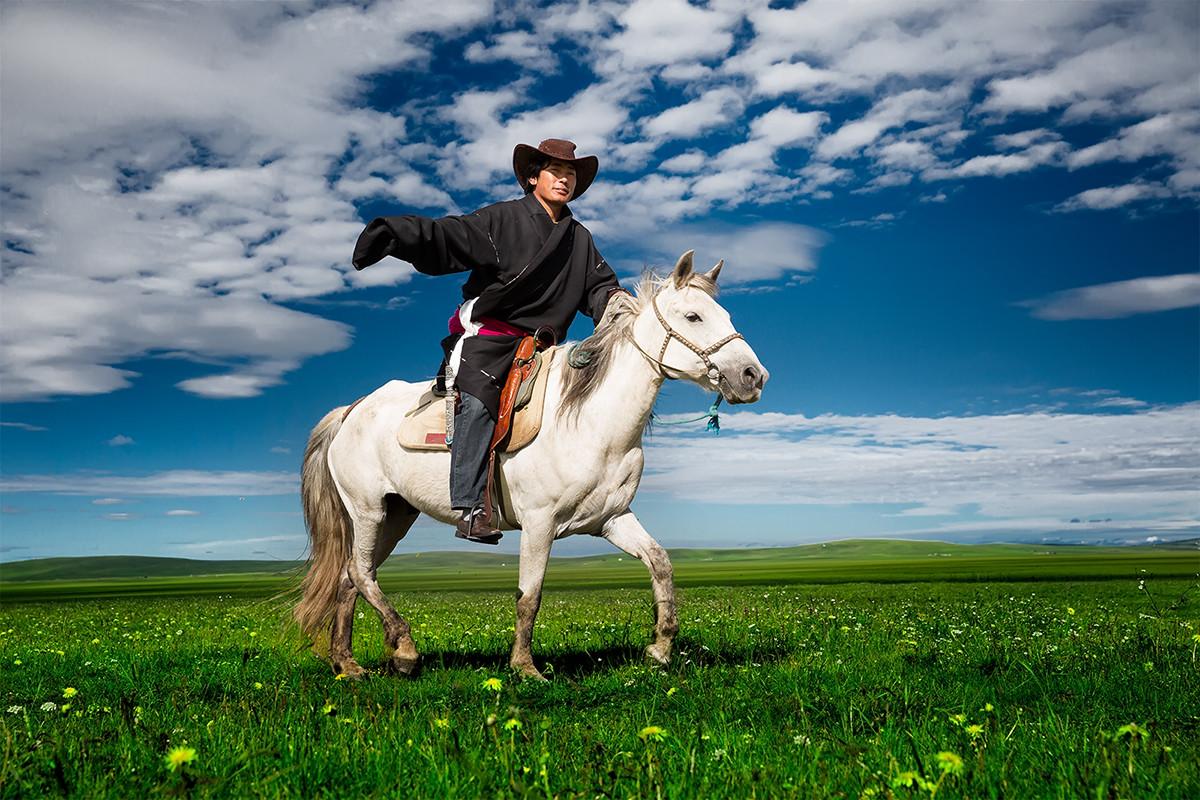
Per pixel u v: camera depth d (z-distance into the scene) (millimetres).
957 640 8508
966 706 5125
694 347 6617
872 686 5785
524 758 3684
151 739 4184
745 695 5633
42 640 12922
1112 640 8156
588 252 7574
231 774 3469
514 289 7129
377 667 7949
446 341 7410
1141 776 3406
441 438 7129
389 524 8094
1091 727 4598
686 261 6762
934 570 55594
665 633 6879
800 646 8266
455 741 3510
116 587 78688
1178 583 24500
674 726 4758
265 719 4762
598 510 6949
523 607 6855
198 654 9055
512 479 6973
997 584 27031
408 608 19781
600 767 3404
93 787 3482
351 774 3707
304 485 8211
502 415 6922
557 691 6016
